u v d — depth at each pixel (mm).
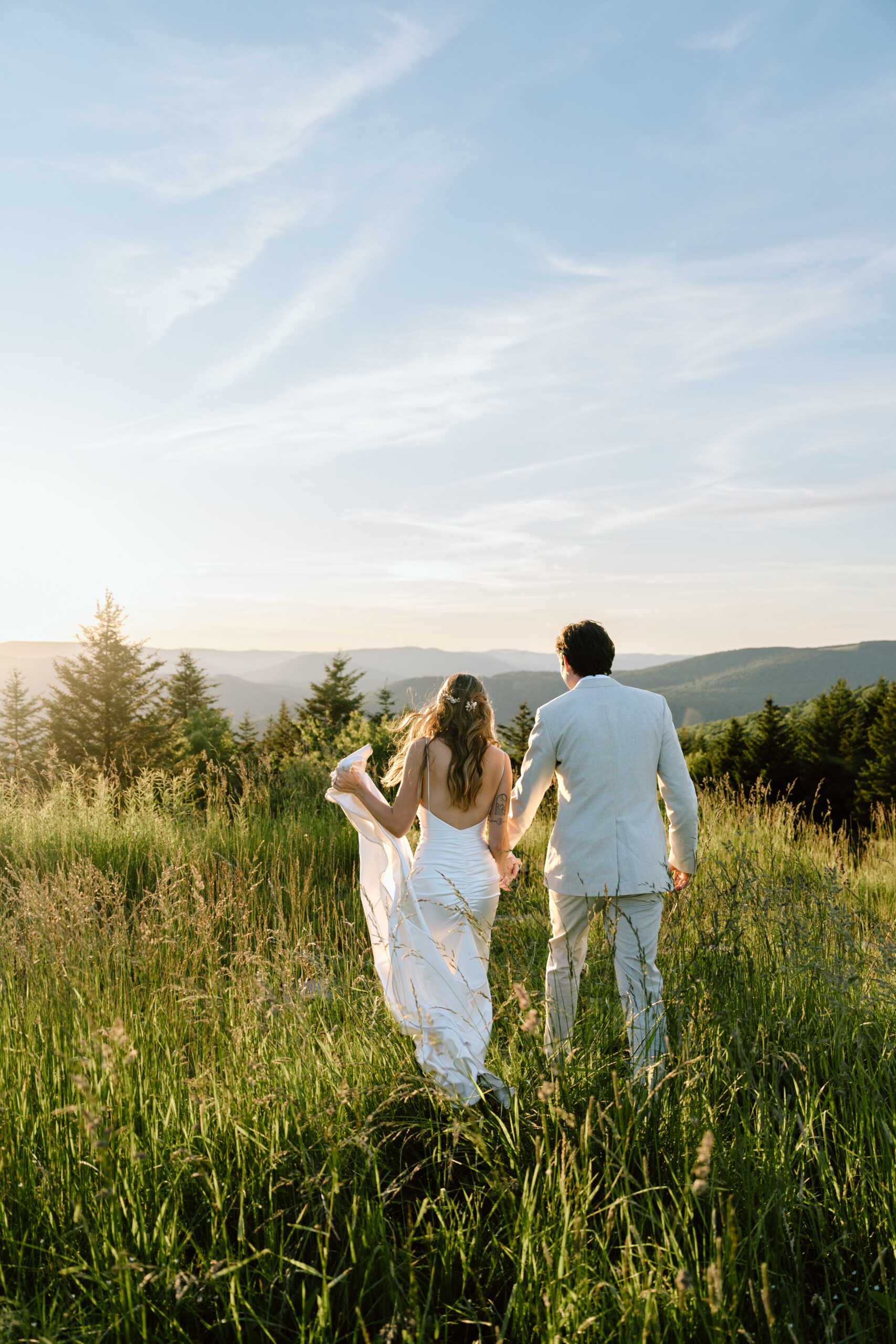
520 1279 1604
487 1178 1964
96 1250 1728
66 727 36188
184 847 6289
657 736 3135
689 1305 1520
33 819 7500
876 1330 1626
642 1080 2293
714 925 3295
